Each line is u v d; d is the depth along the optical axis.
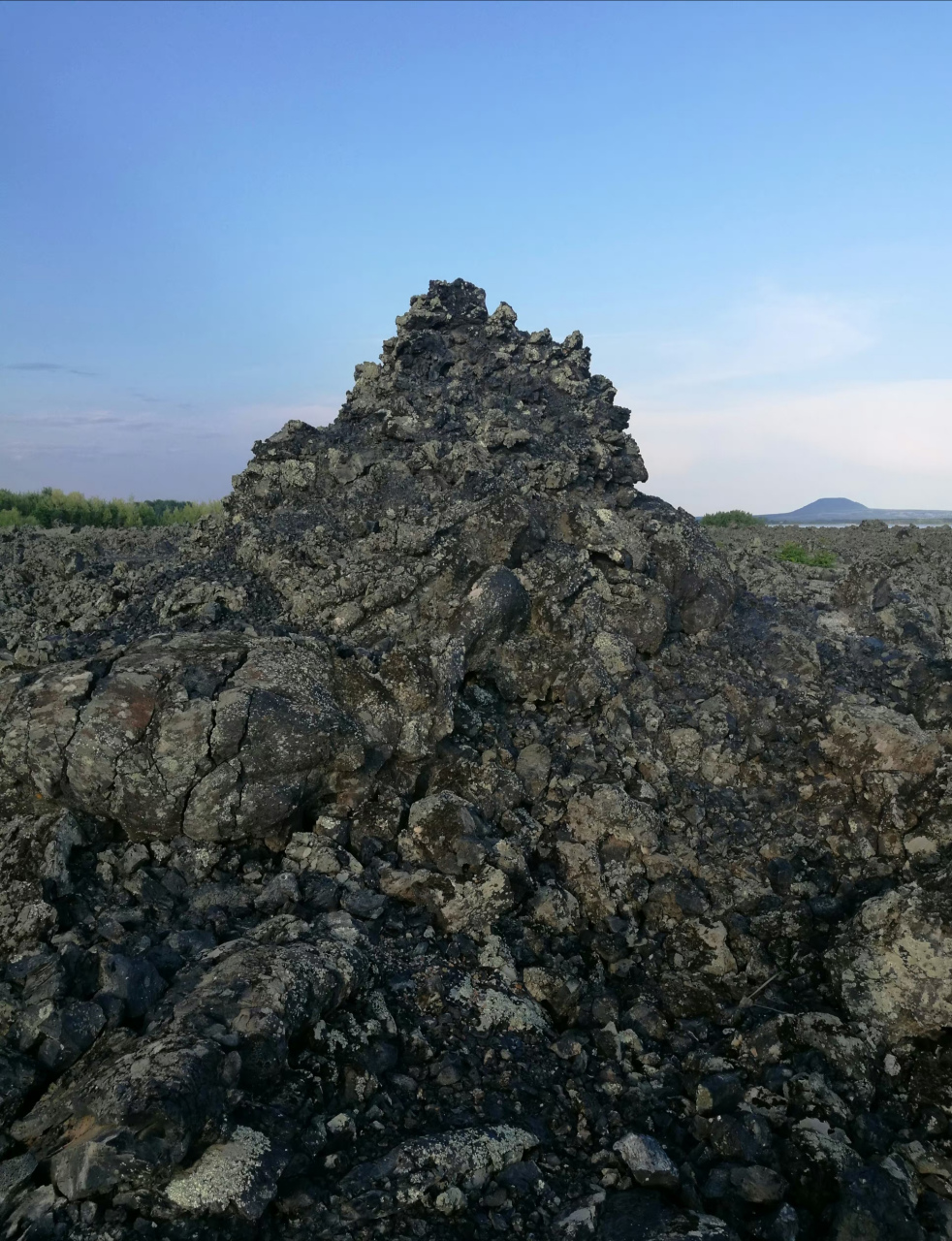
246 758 2.61
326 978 2.04
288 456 4.87
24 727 2.59
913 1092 2.18
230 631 3.27
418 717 2.99
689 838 3.03
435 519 4.03
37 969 2.06
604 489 5.26
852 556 7.59
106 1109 1.66
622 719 3.49
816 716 3.48
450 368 5.82
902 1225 1.82
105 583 4.12
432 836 2.72
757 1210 1.90
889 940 2.31
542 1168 1.92
